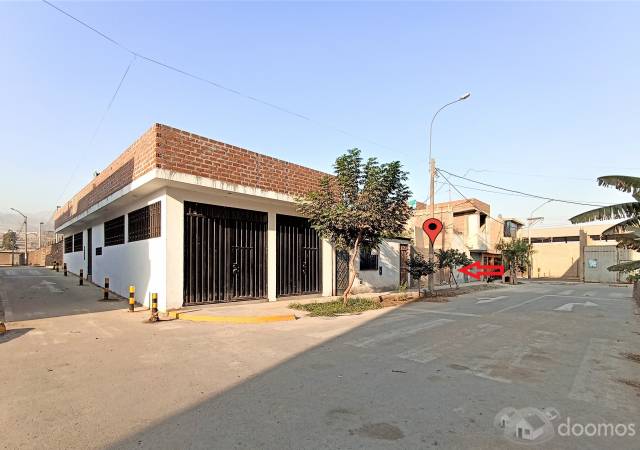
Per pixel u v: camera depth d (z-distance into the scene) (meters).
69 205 25.00
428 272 18.41
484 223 38.78
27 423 4.12
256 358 6.79
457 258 22.33
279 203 15.12
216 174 12.48
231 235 13.97
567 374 6.07
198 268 12.84
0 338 8.24
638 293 18.23
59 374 5.81
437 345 7.95
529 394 5.12
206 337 8.55
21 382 5.45
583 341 8.64
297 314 12.00
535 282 37.16
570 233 48.81
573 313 13.38
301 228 16.91
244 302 14.05
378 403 4.71
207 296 13.02
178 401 4.74
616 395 5.15
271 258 15.23
